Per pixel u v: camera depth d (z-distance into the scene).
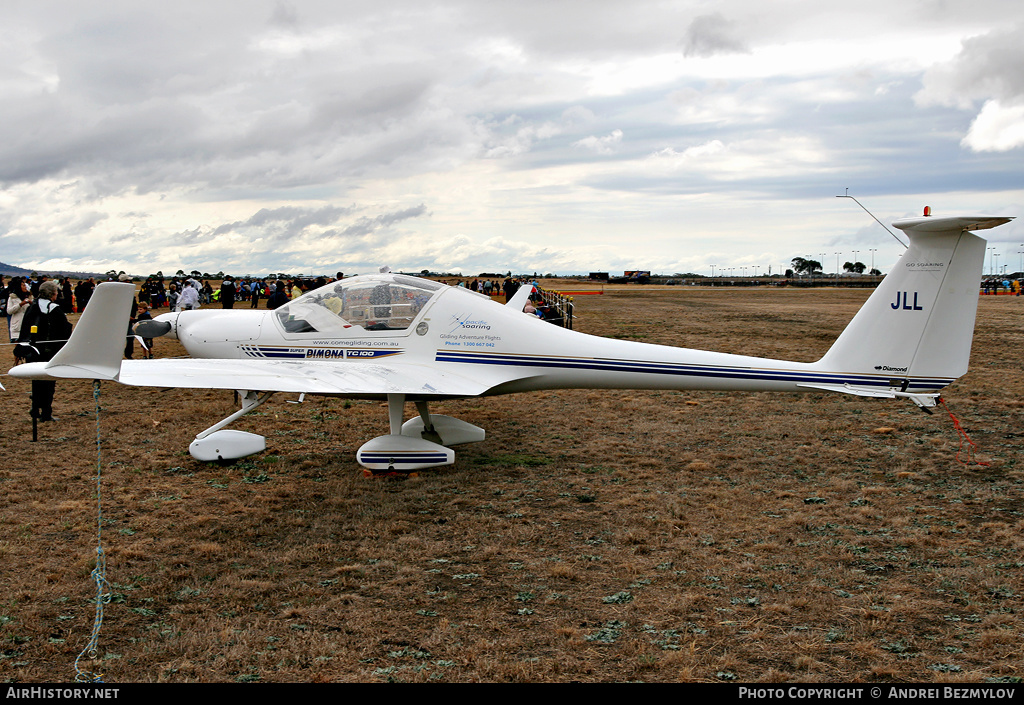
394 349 7.33
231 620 4.00
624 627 3.91
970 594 4.29
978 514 5.79
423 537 5.34
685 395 11.72
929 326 6.55
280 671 3.47
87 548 5.05
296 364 7.12
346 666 3.52
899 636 3.79
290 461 7.59
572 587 4.45
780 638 3.78
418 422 8.36
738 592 4.36
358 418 9.78
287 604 4.21
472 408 10.70
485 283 39.72
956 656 3.59
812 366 6.89
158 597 4.30
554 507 6.07
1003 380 12.72
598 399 11.41
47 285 8.52
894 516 5.75
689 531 5.44
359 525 5.59
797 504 6.10
